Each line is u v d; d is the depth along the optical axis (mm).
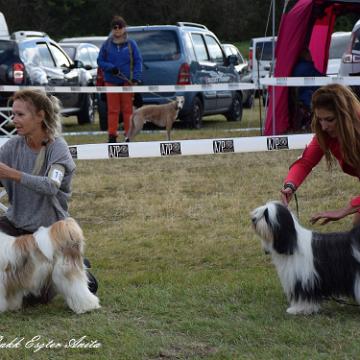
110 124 19125
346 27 71875
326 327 6711
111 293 7902
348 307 7281
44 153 7406
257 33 78375
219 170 15469
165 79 22844
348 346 6238
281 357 6055
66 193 7578
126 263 9289
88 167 16234
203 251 9703
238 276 8445
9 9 69250
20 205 7520
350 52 23203
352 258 6750
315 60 23891
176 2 75312
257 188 13492
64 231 6914
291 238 6738
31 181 7129
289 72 19938
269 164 16109
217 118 29328
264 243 6863
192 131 22484
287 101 20078
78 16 75438
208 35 25188
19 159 7473
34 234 7023
